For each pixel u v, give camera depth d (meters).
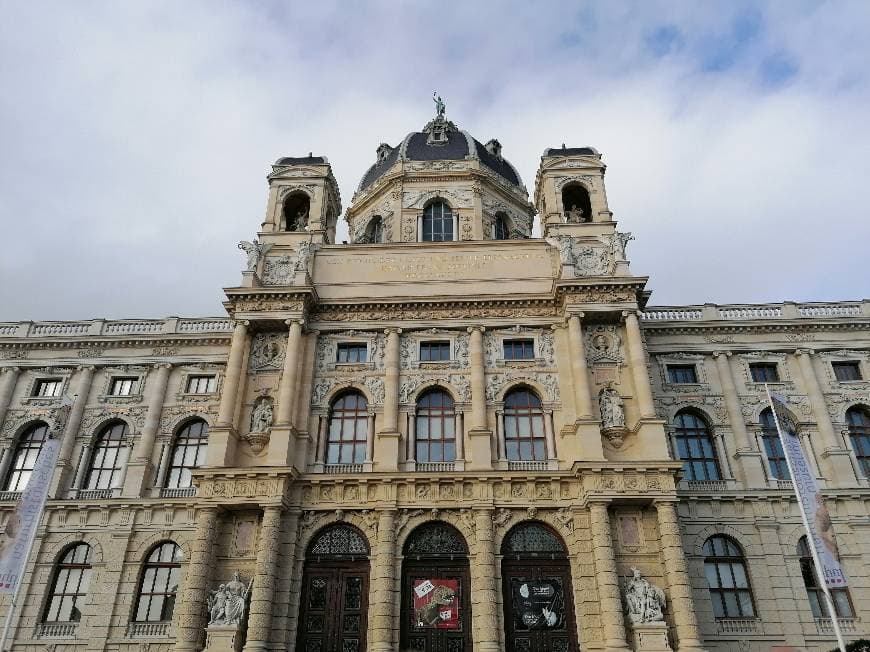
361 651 35.22
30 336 48.72
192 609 34.78
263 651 33.59
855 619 37.84
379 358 43.69
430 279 46.28
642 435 38.50
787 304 47.59
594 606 34.94
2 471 44.53
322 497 38.25
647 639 33.09
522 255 47.22
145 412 46.28
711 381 45.12
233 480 37.59
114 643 38.50
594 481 36.66
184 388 47.09
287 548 36.94
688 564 39.00
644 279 42.62
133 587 40.12
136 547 41.34
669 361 45.75
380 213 55.91
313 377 42.97
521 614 35.56
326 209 51.38
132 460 44.34
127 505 42.28
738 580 39.00
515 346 43.97
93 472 45.03
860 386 44.62
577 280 42.81
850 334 46.19
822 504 32.25
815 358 45.69
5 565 32.66
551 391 42.00
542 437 41.00
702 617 37.59
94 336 48.41
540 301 44.31
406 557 37.06
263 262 47.19
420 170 55.75
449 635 35.28
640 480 36.72
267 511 36.66
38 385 47.84
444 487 38.12
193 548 36.38
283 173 51.66
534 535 37.59
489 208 55.25
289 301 43.97
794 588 38.50
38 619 39.56
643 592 34.28
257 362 43.38
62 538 41.84
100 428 46.22
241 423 41.38
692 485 41.56
